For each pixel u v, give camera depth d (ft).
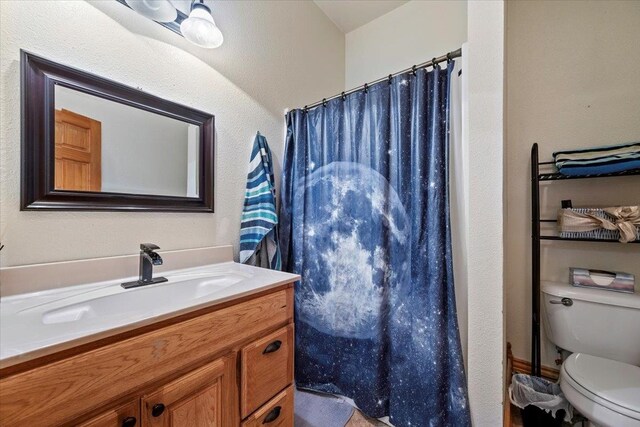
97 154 3.33
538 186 5.18
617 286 4.63
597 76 5.08
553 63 5.44
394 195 4.33
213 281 3.85
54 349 1.78
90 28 3.27
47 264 2.91
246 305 3.10
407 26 6.96
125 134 3.58
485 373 3.52
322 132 5.26
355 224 4.74
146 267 3.38
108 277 3.33
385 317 4.39
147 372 2.26
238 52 5.01
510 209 5.81
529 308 5.61
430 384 3.79
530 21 5.64
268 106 5.60
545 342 5.35
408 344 4.06
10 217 2.75
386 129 4.42
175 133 4.11
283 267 5.46
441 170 3.82
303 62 6.54
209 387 2.71
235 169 4.95
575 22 5.26
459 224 3.80
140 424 2.22
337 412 4.59
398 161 4.27
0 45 2.70
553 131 5.45
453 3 6.27
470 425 3.59
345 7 7.07
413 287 4.01
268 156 5.34
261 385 3.23
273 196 5.12
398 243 4.26
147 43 3.79
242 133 5.08
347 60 8.08
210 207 4.52
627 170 4.39
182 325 2.50
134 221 3.66
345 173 4.90
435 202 3.82
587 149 4.87
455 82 3.85
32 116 2.86
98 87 3.32
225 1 4.77
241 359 3.03
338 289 4.91
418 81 4.09
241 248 4.94
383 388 4.37
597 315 4.56
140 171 3.73
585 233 4.66
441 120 3.89
